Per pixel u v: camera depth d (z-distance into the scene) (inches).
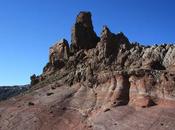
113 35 4515.3
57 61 5211.6
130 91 3563.0
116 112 3410.4
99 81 3973.9
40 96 4409.5
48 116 3816.4
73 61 4845.0
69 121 3629.4
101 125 3287.4
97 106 3686.0
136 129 3002.0
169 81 3316.9
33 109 4072.3
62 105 3969.0
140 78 3545.8
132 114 3280.0
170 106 3161.9
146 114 3181.6
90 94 3946.9
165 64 3686.0
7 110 4264.3
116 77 3745.1
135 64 3882.9
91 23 5177.2
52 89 4505.4
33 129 3624.5
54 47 5378.9
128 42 4591.5
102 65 4190.5
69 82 4387.3
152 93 3366.1
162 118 3021.7
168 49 3786.9
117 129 3112.7
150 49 3905.0
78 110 3784.5
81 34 5108.3
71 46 5182.1
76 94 4094.5
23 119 3875.5
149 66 3693.4
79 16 5167.3
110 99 3627.0
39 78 5275.6
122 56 4104.3
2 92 7416.3
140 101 3378.4
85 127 3403.1
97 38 5137.8
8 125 3823.8
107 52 4311.0
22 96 4690.0
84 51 4884.4
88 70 4237.2
